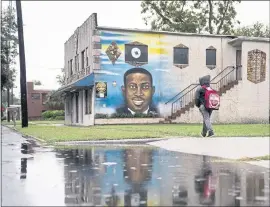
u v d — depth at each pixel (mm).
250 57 29922
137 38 28578
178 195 5918
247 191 6168
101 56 27734
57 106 75188
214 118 29109
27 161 9508
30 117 70500
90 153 11133
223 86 29484
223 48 30656
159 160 9625
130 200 5629
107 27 27859
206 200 5617
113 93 27922
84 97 30000
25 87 28141
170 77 29375
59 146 13242
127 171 8031
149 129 20328
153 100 28906
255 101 29953
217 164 8938
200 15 45969
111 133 17500
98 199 5695
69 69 36875
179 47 29656
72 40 35094
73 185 6656
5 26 42062
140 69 28656
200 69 30078
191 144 12852
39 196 5902
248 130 18734
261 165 8773
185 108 28859
